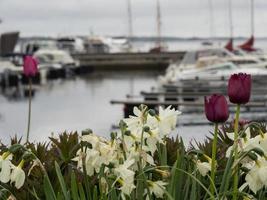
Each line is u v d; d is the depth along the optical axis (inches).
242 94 130.6
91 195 151.9
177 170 144.6
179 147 176.9
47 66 2188.7
